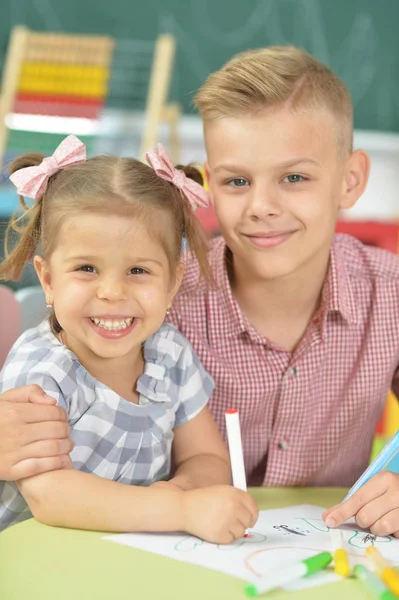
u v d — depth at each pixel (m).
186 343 0.98
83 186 0.84
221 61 2.89
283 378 1.08
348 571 0.62
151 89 2.66
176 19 2.85
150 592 0.59
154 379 0.92
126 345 0.83
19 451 0.76
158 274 0.85
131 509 0.73
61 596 0.58
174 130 2.74
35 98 2.73
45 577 0.62
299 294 1.07
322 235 1.00
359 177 1.09
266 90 0.94
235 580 0.62
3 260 0.96
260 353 1.08
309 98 0.96
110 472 0.88
